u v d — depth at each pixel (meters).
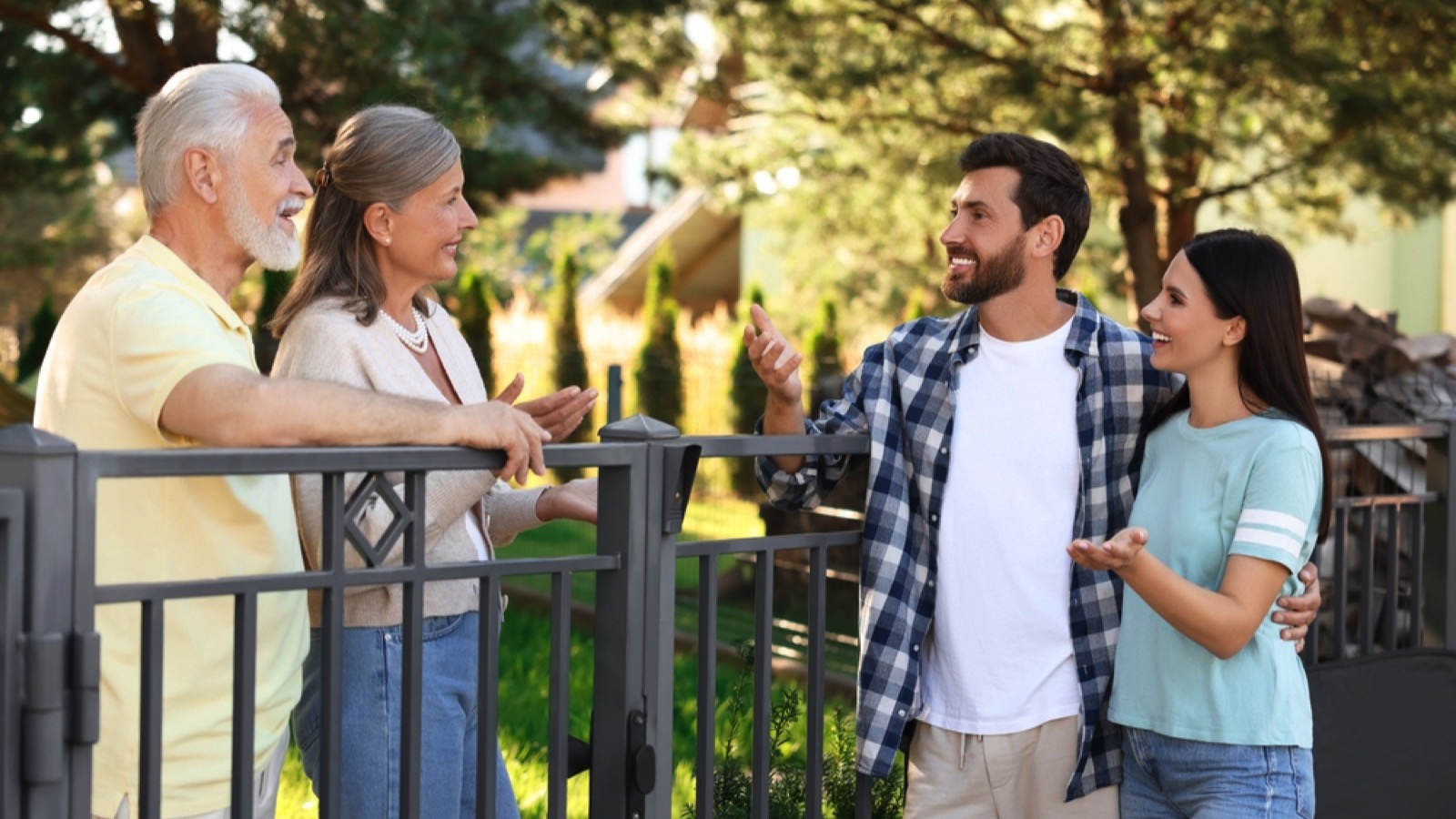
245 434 2.01
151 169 2.24
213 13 8.43
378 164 2.43
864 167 11.25
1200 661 2.52
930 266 14.42
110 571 2.10
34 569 1.79
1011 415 2.69
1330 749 3.33
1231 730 2.49
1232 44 8.41
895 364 2.79
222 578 1.95
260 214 2.27
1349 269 14.41
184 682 2.14
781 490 2.78
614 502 2.36
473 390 2.70
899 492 2.73
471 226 2.54
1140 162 9.54
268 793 2.33
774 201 13.26
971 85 9.71
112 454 1.84
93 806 2.11
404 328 2.56
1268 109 9.36
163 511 2.12
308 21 8.26
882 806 3.50
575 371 12.45
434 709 2.46
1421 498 3.81
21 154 10.83
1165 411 2.68
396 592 2.44
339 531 2.04
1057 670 2.67
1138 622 2.61
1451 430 3.82
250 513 2.18
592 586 7.89
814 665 2.75
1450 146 8.68
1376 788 3.36
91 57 9.43
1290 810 2.50
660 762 2.41
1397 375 5.90
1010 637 2.66
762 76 10.52
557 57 10.04
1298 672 2.55
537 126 10.12
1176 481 2.59
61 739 1.80
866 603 2.72
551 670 2.31
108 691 2.10
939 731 2.72
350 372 2.41
